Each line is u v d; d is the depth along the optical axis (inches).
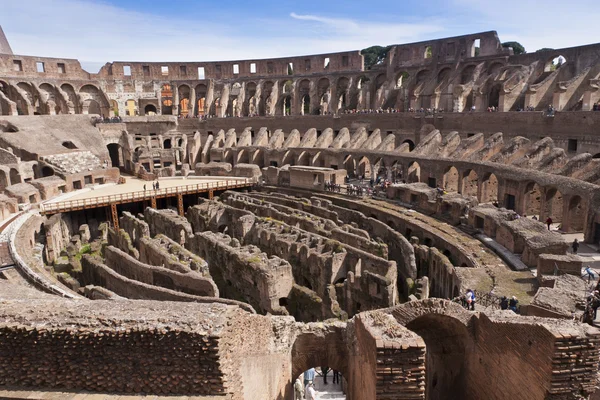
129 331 576.7
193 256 1365.7
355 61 3240.7
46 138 2689.5
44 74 3218.5
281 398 751.1
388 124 2755.9
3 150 2283.5
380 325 597.6
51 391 588.7
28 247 1492.4
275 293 1210.6
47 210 1968.5
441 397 785.6
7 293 879.1
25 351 596.7
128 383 581.9
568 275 959.6
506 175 1696.6
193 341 563.2
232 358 581.9
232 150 2972.4
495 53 2662.4
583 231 1493.6
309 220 1724.9
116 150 3319.4
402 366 534.6
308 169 2381.9
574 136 1883.6
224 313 618.5
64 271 1614.2
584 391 526.0
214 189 2491.4
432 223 1636.3
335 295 1258.0
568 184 1443.2
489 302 953.5
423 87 2906.0
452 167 2059.5
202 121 3356.3
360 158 2465.6
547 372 526.9
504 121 2199.8
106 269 1262.3
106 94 3358.8
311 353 786.2
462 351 709.9
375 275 1145.4
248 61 3558.1
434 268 1355.8
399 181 2341.3
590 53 2237.9
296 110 3459.6
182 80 3604.8
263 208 1963.6
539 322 566.3
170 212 2014.0
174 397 564.1
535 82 2426.2
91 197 2217.0
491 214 1445.6
